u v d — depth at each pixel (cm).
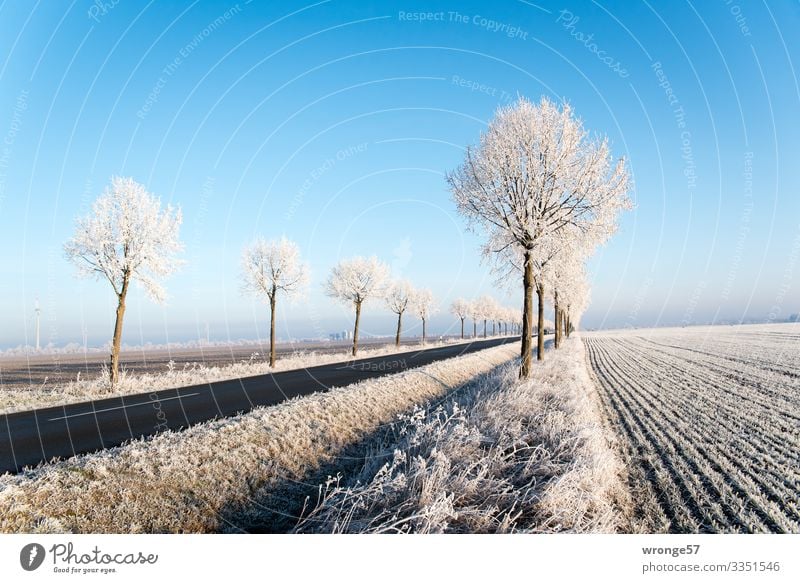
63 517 572
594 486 673
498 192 1591
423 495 614
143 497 643
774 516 607
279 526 667
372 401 1370
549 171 1543
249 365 2783
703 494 693
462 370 2402
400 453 706
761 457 884
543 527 567
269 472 795
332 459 920
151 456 739
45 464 720
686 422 1213
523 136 1562
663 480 753
